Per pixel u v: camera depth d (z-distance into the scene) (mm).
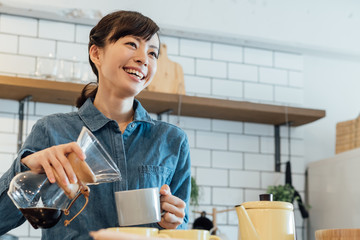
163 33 4422
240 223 1561
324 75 4895
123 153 1716
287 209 1569
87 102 1781
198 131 4449
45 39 4105
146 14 4211
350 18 4777
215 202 4395
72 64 3918
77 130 1736
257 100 4621
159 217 1487
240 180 4492
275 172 4594
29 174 1423
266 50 4727
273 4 4566
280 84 4715
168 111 4188
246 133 4586
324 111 4402
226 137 4523
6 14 4047
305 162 4707
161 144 1795
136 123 1772
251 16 4488
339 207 4258
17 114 3967
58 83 3730
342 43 4723
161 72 4168
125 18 1691
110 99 1755
